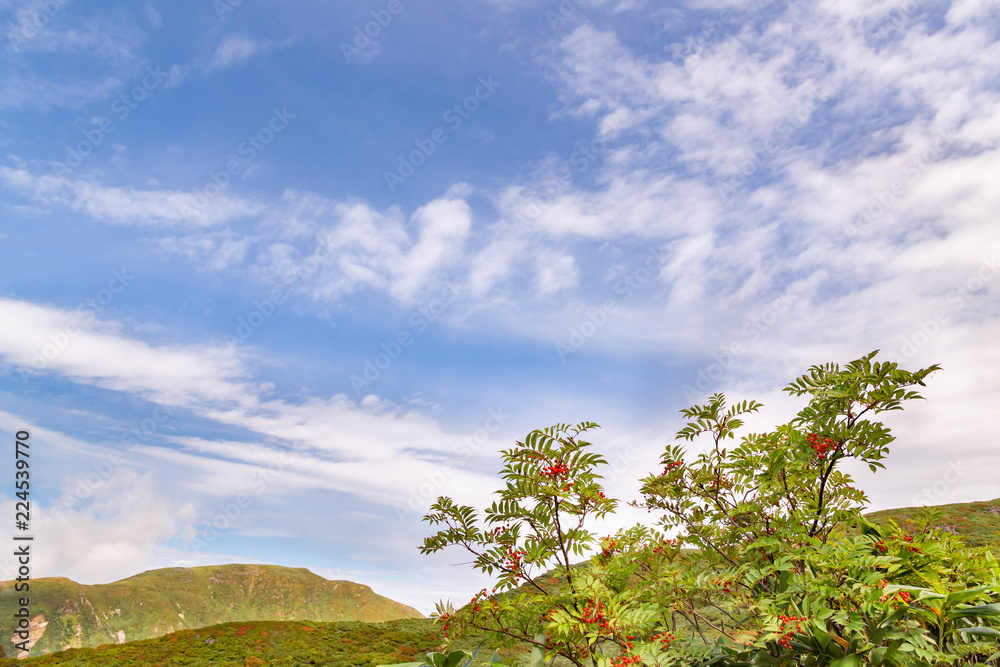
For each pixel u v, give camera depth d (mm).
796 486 5836
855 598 3990
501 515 5418
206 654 25891
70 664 25359
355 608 108750
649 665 4062
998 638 3947
